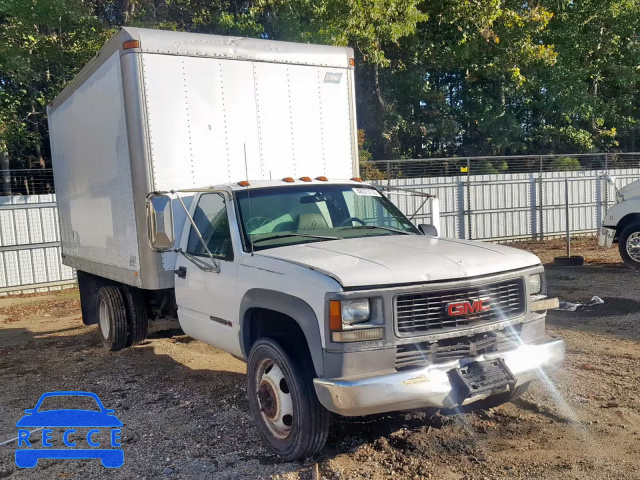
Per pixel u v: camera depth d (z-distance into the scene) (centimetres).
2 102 1958
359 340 386
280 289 429
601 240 1290
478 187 1998
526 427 479
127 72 607
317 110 707
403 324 398
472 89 2822
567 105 2727
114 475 439
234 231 509
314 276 404
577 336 744
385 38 1972
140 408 582
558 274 1242
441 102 2731
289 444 429
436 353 407
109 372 710
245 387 622
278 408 441
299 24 1806
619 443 441
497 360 422
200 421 536
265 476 419
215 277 520
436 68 2731
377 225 561
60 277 1548
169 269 620
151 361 746
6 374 736
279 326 486
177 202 615
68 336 952
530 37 2500
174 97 624
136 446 490
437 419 500
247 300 466
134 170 616
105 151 696
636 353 661
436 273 410
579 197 2142
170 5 2206
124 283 693
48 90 1967
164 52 618
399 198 1902
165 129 620
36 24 1889
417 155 2880
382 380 381
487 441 457
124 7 2077
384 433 477
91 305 894
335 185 583
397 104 2689
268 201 539
